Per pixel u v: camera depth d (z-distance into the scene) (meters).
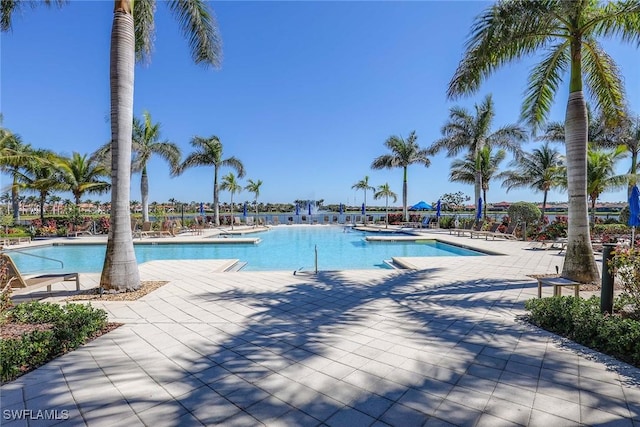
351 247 14.97
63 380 2.61
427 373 2.70
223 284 6.22
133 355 3.10
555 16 5.43
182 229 20.53
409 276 6.88
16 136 21.27
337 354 3.11
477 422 2.04
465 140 19.47
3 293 3.76
